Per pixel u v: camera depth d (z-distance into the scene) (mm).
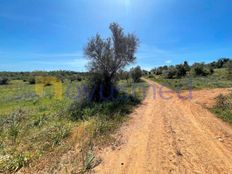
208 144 6727
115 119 10109
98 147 6664
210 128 8539
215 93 19750
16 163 5441
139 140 7312
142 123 9695
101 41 17828
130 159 5785
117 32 18062
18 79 70625
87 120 9914
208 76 53281
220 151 6145
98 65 17891
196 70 57188
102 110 11898
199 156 5836
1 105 17906
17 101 20375
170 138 7410
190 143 6855
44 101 18859
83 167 5242
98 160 5719
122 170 5160
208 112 11781
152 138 7488
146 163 5516
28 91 31922
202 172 4949
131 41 18391
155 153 6145
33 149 6516
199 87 26875
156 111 12445
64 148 6504
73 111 11766
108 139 7348
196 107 13398
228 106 12469
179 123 9445
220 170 5020
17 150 6438
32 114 12070
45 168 5277
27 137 7680
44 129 8422
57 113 11703
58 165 5402
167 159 5715
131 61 18766
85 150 6367
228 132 7957
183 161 5555
